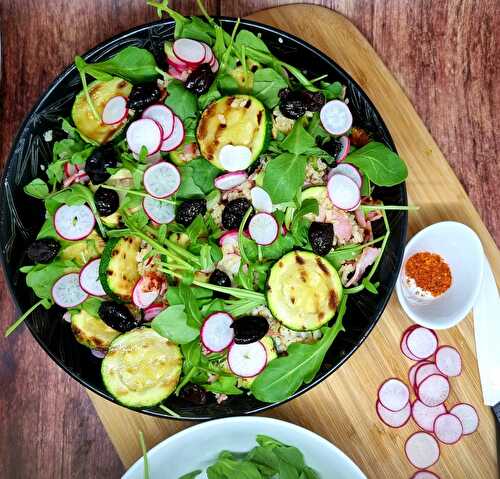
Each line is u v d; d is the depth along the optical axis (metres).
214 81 0.41
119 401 0.41
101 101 0.42
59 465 0.47
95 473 0.47
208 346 0.40
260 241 0.40
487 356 0.46
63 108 0.42
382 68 0.47
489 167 0.48
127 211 0.42
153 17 0.48
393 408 0.46
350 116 0.41
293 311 0.40
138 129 0.40
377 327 0.46
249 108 0.40
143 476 0.43
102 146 0.42
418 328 0.46
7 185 0.41
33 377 0.47
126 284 0.41
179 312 0.40
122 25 0.48
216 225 0.42
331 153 0.42
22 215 0.42
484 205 0.48
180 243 0.41
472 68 0.48
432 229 0.45
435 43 0.48
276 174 0.39
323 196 0.41
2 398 0.47
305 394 0.46
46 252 0.42
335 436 0.46
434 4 0.48
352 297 0.43
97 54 0.41
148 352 0.42
